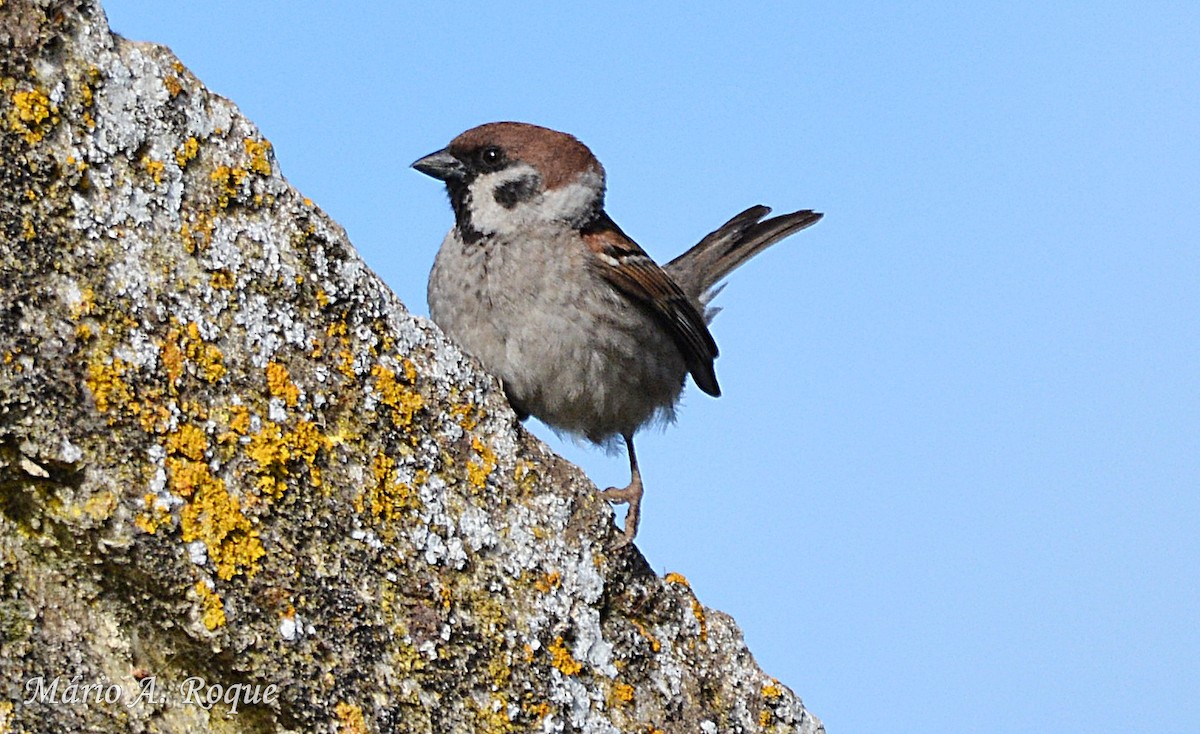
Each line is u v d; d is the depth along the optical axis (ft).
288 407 18.70
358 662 18.33
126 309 17.56
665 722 21.43
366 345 19.83
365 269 20.12
